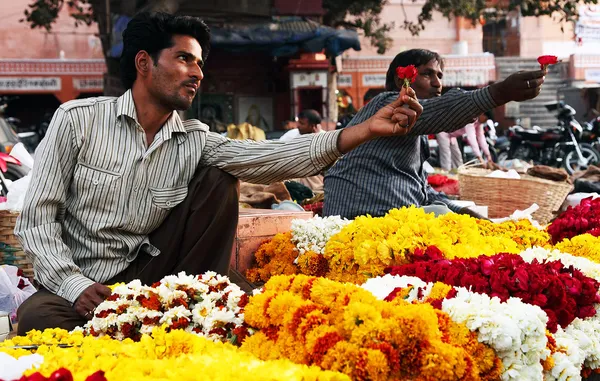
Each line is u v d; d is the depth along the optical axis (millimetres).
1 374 2414
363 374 2504
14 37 27641
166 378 2393
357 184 5258
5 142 12406
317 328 2625
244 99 22219
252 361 2676
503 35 32281
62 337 3162
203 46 4133
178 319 3191
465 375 2627
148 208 4016
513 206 7379
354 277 4449
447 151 13172
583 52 30625
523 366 2875
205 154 4180
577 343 3395
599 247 4660
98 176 3938
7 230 5438
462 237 4445
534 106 30953
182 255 4125
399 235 4250
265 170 3998
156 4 14758
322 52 19797
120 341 3168
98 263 3988
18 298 4895
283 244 5059
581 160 18984
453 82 27781
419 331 2598
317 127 11305
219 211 4113
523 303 3119
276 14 17562
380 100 5102
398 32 29844
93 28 28156
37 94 29266
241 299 3209
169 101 3977
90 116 3951
